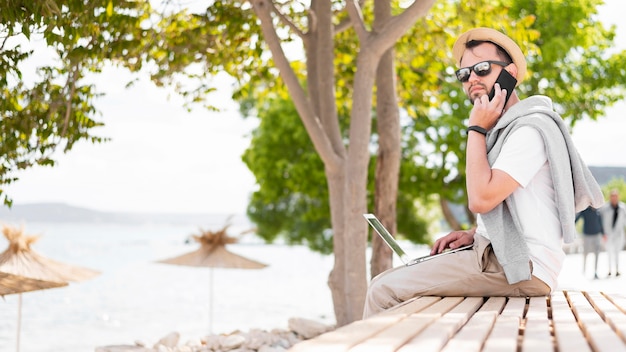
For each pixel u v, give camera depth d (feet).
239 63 47.01
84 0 31.83
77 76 36.42
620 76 107.55
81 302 107.45
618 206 84.53
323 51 39.04
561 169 14.40
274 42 34.96
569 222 14.44
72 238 648.38
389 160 41.60
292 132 125.70
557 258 14.71
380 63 41.91
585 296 15.19
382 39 33.71
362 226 35.09
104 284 143.33
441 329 9.75
